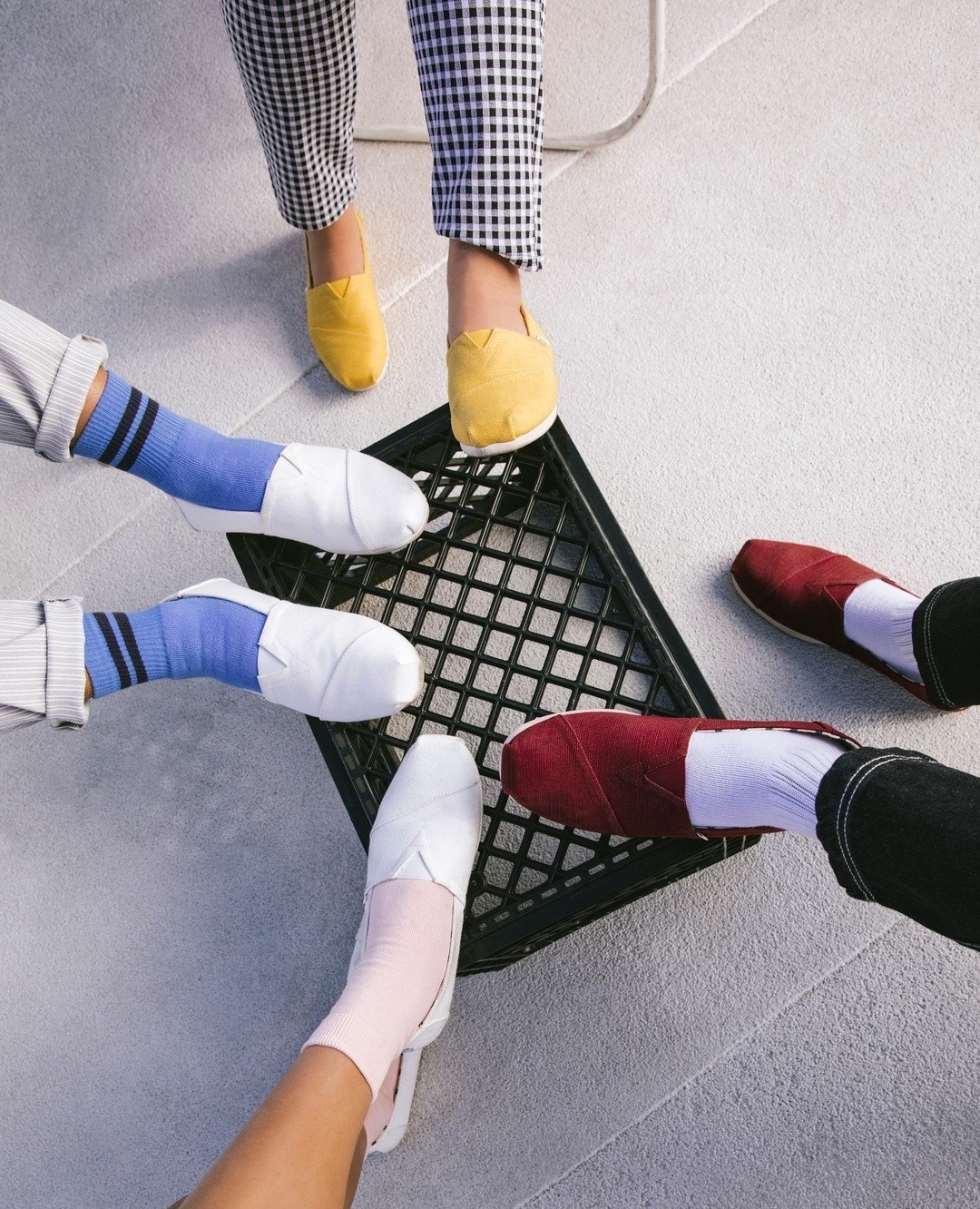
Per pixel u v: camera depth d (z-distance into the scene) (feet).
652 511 3.88
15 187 4.35
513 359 2.87
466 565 3.92
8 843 3.88
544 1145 3.51
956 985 3.45
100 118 4.35
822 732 2.70
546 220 4.11
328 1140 2.27
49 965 3.78
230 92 4.31
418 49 2.61
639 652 3.79
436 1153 3.54
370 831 3.17
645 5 4.09
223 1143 3.62
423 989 2.81
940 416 3.83
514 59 2.59
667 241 4.05
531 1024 3.59
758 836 3.28
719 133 4.09
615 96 4.14
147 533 4.08
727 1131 3.46
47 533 4.12
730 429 3.90
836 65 4.06
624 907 3.63
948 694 3.18
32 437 2.75
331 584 3.26
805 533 3.82
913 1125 3.39
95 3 4.38
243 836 3.81
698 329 3.98
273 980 3.71
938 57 4.01
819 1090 3.45
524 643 3.50
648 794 2.85
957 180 3.96
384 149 4.23
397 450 3.31
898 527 3.78
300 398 4.12
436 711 3.83
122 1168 3.64
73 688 2.70
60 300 4.27
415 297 4.13
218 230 4.26
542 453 3.25
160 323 4.22
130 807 3.87
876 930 3.51
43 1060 3.72
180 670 3.03
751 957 3.55
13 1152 3.67
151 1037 3.71
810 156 4.04
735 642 3.76
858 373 3.89
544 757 2.95
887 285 3.93
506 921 3.02
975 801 2.07
